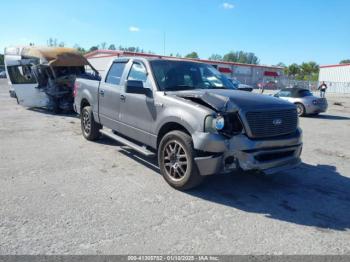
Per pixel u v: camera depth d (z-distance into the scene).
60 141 8.14
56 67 14.19
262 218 4.20
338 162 7.04
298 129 5.26
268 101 4.97
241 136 4.54
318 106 15.46
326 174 6.14
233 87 6.19
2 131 9.32
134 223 3.92
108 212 4.18
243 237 3.70
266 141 4.65
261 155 4.69
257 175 5.83
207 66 6.54
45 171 5.74
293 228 3.96
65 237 3.55
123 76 6.46
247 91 5.87
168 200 4.64
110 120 6.86
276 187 5.36
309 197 4.97
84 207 4.31
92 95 7.61
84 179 5.38
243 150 4.53
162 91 5.39
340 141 9.48
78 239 3.51
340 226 4.07
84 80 8.20
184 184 4.85
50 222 3.87
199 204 4.55
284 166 4.93
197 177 4.76
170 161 5.09
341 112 19.08
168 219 4.06
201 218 4.12
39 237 3.53
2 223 3.81
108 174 5.66
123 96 6.23
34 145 7.66
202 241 3.57
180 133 4.86
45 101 13.90
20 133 9.09
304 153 7.79
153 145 5.52
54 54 13.98
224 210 4.39
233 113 4.58
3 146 7.50
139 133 5.84
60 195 4.68
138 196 4.74
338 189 5.36
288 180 5.73
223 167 4.55
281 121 4.86
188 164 4.74
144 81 5.77
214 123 4.47
